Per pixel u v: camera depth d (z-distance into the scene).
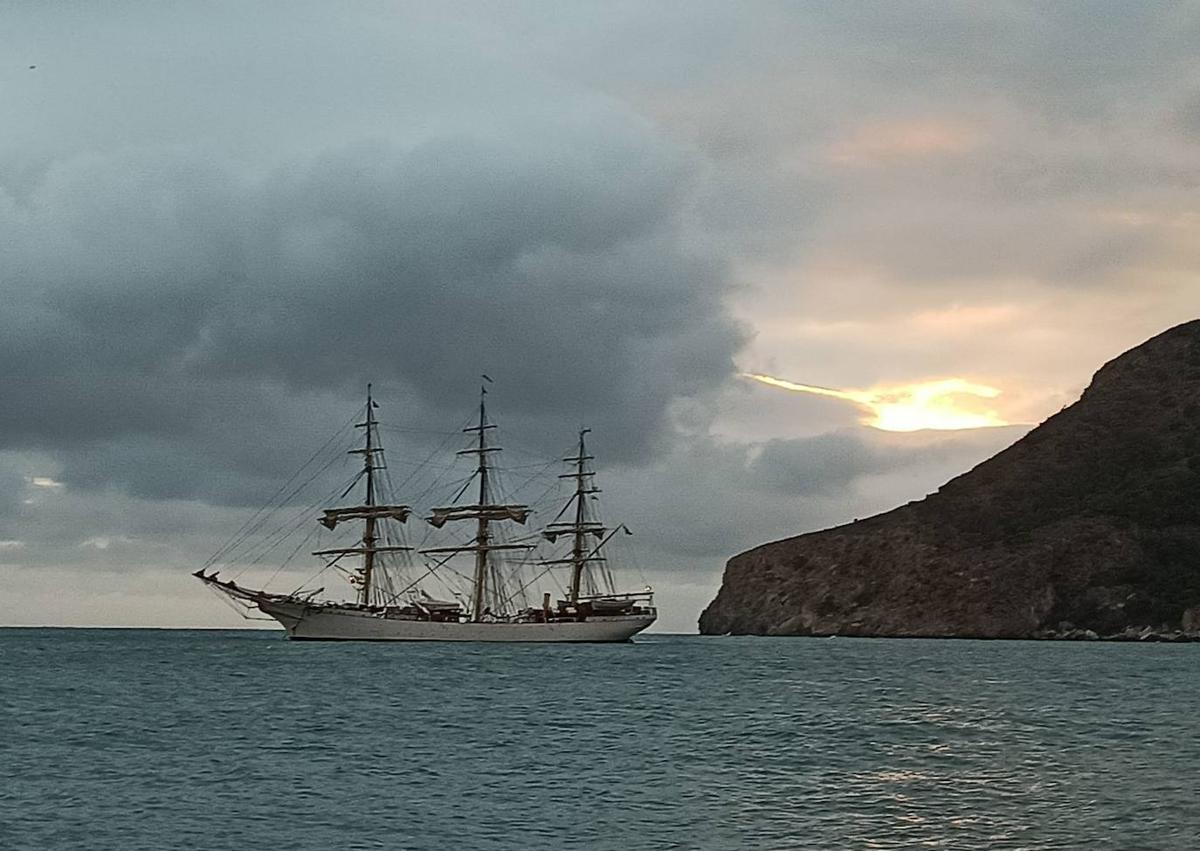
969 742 74.50
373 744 74.12
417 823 48.62
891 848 43.25
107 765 64.56
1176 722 87.25
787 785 57.50
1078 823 47.50
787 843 44.25
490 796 54.88
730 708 99.62
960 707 101.12
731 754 69.25
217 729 82.62
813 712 96.25
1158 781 58.19
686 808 51.53
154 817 49.97
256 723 86.75
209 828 47.72
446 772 62.34
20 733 80.19
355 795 55.19
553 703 104.44
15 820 49.41
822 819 48.78
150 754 69.19
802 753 69.44
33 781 59.12
